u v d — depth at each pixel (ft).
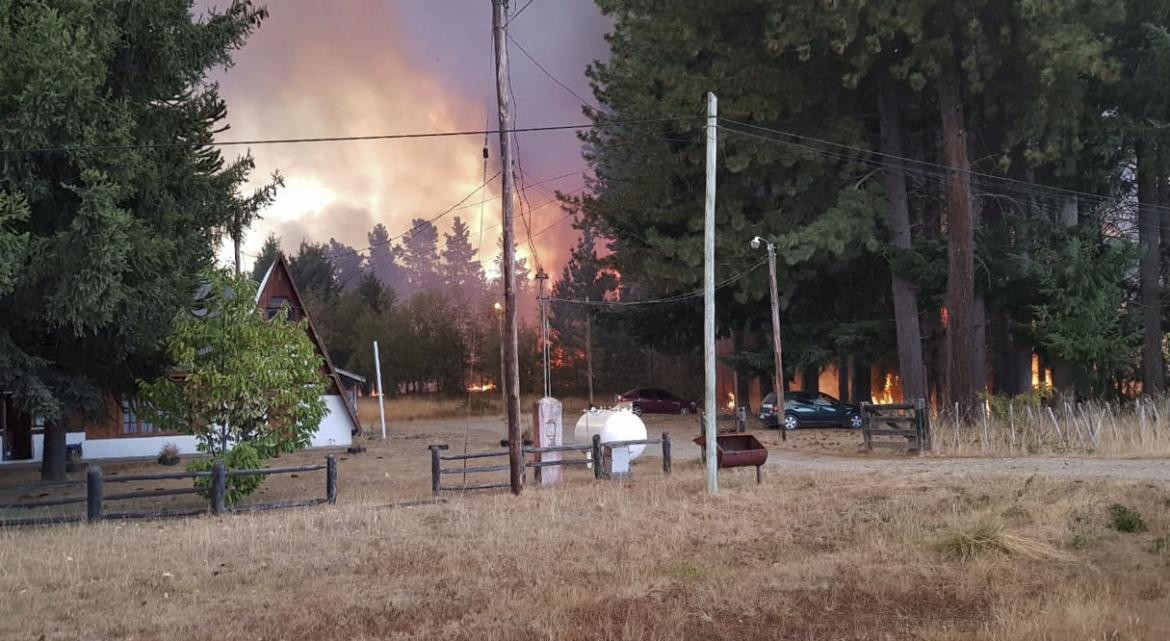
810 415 114.52
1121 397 112.88
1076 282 97.45
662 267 118.73
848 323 126.31
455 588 30.50
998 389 121.39
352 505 51.37
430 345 220.64
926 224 127.95
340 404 110.22
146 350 59.82
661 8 110.83
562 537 39.01
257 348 54.39
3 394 79.82
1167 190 115.14
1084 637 22.89
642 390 164.86
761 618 26.20
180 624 26.78
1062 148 98.48
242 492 52.49
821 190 113.80
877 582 30.04
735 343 153.48
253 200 67.21
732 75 104.73
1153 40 94.94
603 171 147.13
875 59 104.22
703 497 49.65
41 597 30.50
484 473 71.72
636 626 25.03
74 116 47.73
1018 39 91.20
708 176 52.44
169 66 58.29
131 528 44.62
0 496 62.13
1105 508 40.45
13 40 46.47
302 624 26.58
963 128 97.96
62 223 51.16
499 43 55.77
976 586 29.14
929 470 58.44
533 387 234.99
